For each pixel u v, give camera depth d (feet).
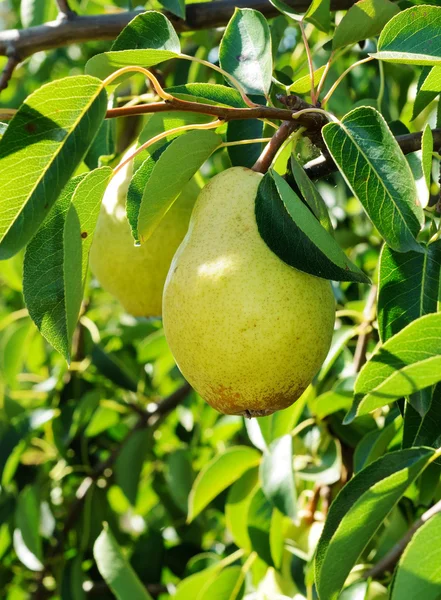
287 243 1.14
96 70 1.24
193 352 1.18
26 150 1.07
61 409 2.41
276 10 1.97
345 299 2.32
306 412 1.94
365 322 1.85
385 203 1.09
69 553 2.53
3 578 2.55
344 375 1.92
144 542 2.39
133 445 2.34
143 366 2.63
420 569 1.01
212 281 1.15
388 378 1.04
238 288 1.14
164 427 2.70
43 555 2.51
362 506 1.06
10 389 2.60
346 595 1.42
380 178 1.10
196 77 2.34
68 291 1.17
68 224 1.16
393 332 1.24
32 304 1.21
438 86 1.30
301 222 1.06
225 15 1.95
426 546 1.01
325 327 1.20
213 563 2.26
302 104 1.28
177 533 2.56
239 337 1.14
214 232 1.20
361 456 1.63
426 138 1.17
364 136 1.13
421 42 1.22
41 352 2.77
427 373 1.04
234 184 1.23
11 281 2.63
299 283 1.16
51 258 1.22
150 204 1.23
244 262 1.15
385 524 1.86
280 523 1.82
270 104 1.40
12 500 2.49
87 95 1.10
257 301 1.14
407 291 1.25
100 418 2.52
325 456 1.80
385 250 1.26
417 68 2.19
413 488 1.60
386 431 1.57
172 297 1.20
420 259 1.26
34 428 2.27
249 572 1.93
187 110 1.19
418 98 1.34
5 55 2.00
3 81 1.97
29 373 2.96
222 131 1.62
